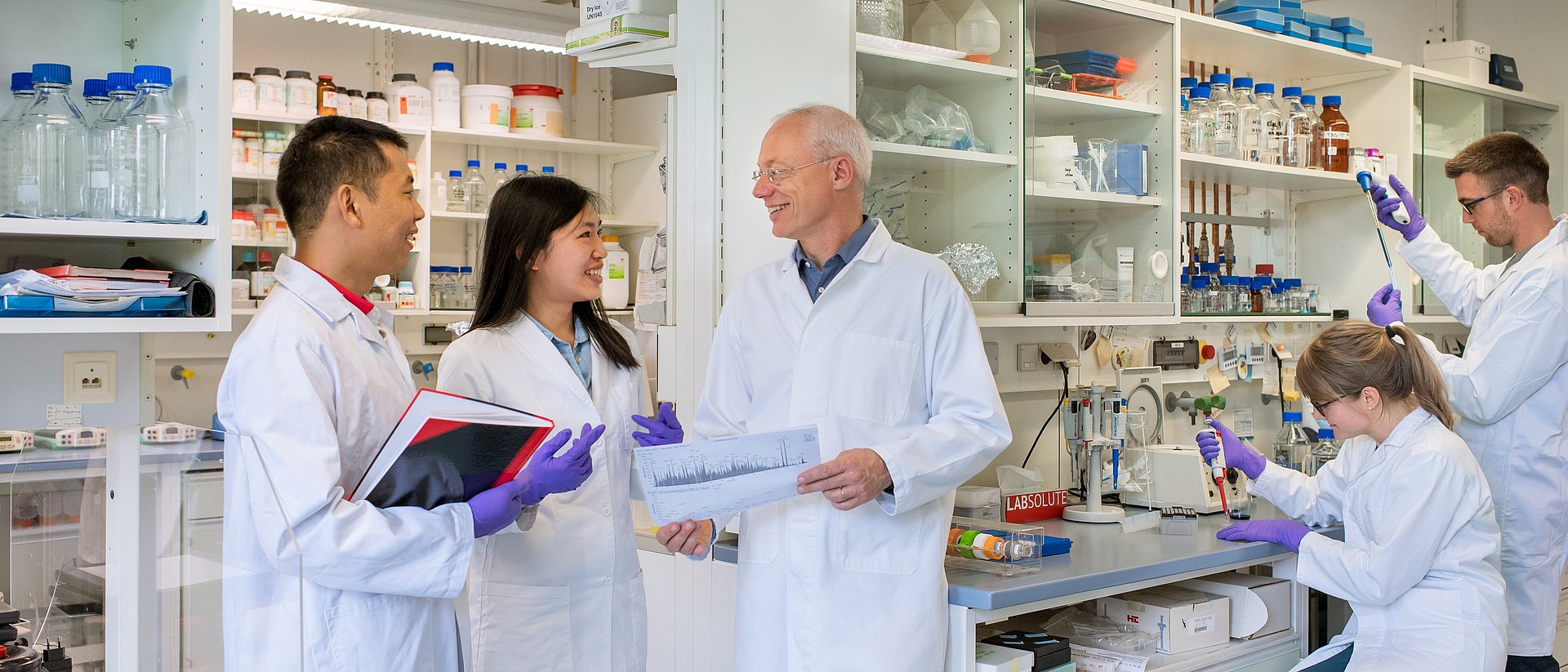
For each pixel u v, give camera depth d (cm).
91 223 161
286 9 390
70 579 150
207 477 145
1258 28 324
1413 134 362
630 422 205
